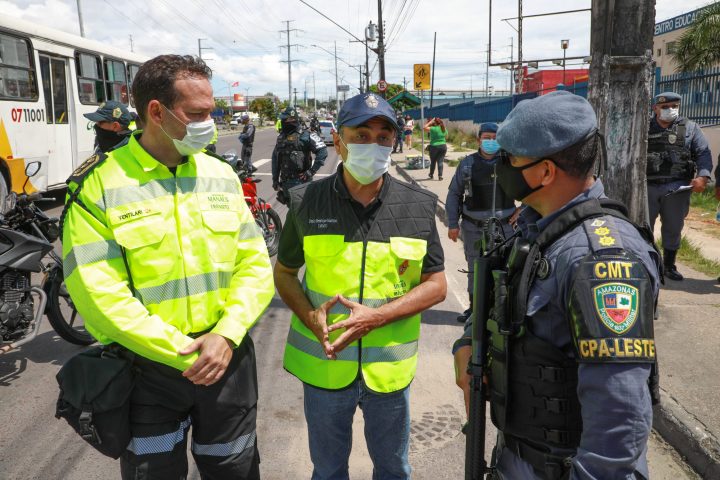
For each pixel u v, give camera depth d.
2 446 3.06
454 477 2.80
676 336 4.09
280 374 3.95
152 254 1.79
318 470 2.21
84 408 1.75
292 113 6.96
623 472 1.18
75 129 10.76
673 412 3.08
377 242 2.04
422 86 16.45
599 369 1.17
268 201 11.35
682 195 5.41
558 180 1.36
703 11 11.66
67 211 1.79
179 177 1.89
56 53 10.06
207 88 1.81
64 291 4.26
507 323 1.36
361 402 2.13
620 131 4.08
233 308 1.91
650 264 1.25
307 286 2.14
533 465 1.38
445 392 3.65
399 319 2.04
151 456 1.85
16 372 4.00
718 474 2.69
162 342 1.72
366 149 1.92
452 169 16.86
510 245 1.54
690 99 11.10
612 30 3.94
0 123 8.52
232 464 1.99
